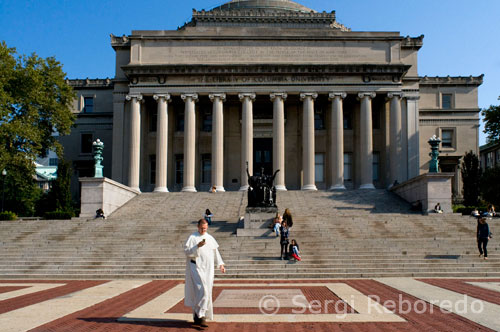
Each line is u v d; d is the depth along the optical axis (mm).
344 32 59344
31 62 52656
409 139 59281
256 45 59188
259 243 30516
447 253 28234
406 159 58969
